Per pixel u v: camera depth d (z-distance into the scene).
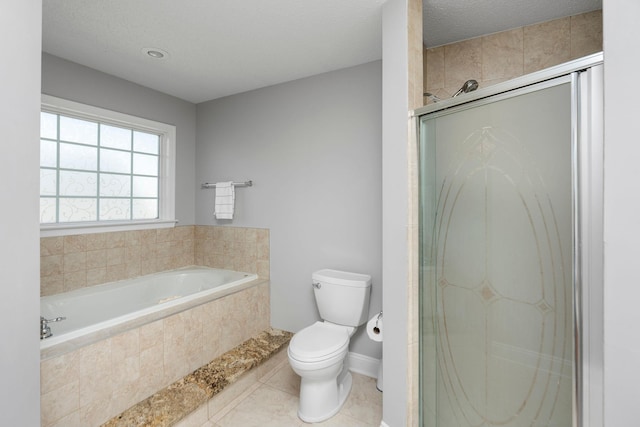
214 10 1.76
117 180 2.80
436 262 1.56
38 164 0.96
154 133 3.08
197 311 2.17
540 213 1.17
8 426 0.90
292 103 2.75
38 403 0.97
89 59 2.35
